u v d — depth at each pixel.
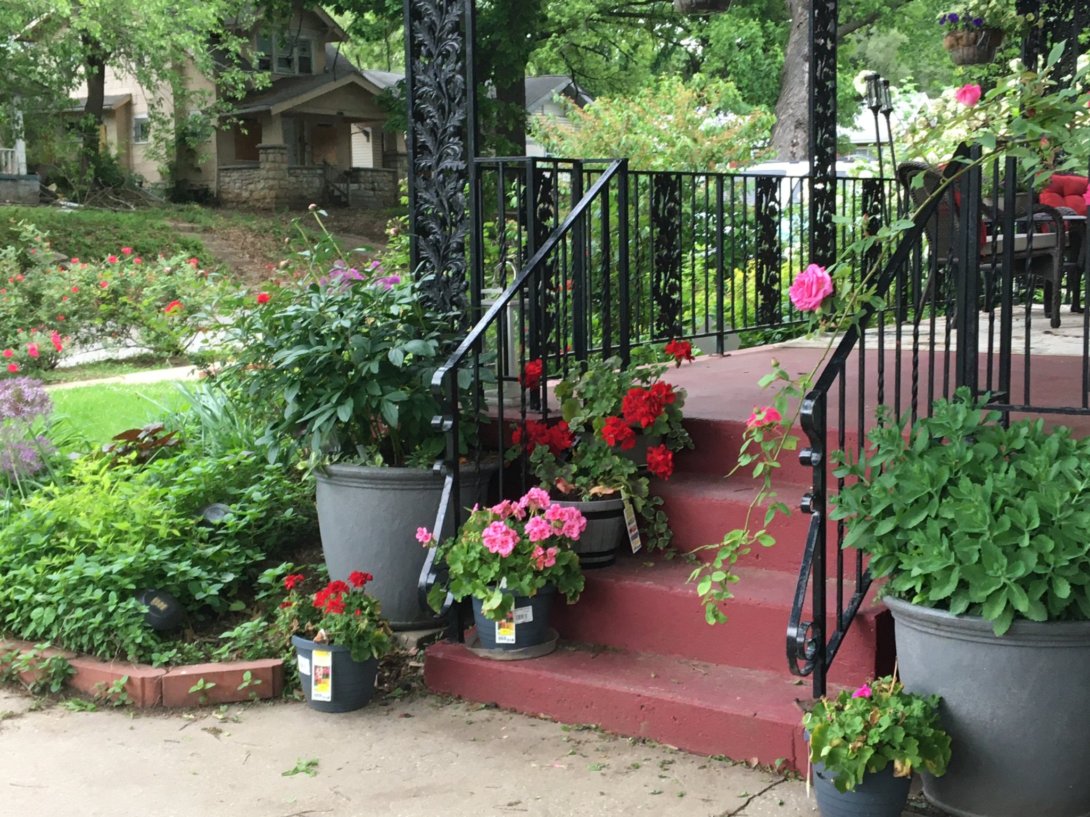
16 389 5.52
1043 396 4.35
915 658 2.83
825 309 3.32
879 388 3.38
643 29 27.34
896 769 2.66
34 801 3.10
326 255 5.25
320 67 31.95
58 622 4.07
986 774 2.72
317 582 4.64
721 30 27.36
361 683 3.67
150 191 28.64
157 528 4.40
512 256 5.47
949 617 2.69
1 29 22.92
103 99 28.31
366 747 3.40
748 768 3.17
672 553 4.03
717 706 3.24
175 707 3.77
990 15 8.17
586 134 11.28
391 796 3.07
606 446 4.07
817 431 3.08
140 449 5.54
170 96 29.38
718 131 11.09
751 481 4.19
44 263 13.05
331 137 31.31
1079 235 6.84
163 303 11.78
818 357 6.09
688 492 4.05
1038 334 6.30
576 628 3.88
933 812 2.87
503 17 20.03
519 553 3.69
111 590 4.08
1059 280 6.41
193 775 3.24
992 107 3.31
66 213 21.55
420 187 4.78
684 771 3.17
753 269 7.84
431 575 3.80
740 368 5.85
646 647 3.75
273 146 28.22
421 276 4.79
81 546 4.50
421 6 4.67
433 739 3.44
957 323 3.37
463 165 4.64
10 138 25.19
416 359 4.35
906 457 3.00
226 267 21.14
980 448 2.92
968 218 3.30
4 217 20.05
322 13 31.02
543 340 4.34
